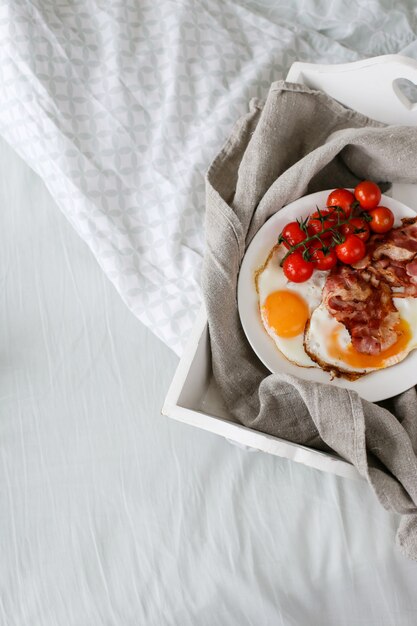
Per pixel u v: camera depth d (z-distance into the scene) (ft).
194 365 2.81
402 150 2.94
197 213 3.60
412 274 2.88
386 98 3.10
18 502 3.49
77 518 3.46
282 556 3.34
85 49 3.76
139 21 3.81
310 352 2.87
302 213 2.97
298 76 3.10
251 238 2.96
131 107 3.70
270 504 3.40
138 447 3.51
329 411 2.56
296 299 2.89
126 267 3.55
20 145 3.70
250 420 2.93
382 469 2.78
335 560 3.32
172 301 3.51
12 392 3.59
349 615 3.29
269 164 2.96
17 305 3.67
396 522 3.34
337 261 2.93
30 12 3.71
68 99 3.68
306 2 3.80
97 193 3.62
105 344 3.61
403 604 3.28
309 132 3.15
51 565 3.43
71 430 3.54
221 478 3.45
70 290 3.67
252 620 3.31
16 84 3.67
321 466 2.61
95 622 3.36
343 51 3.75
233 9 3.82
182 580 3.36
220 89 3.71
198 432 3.50
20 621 3.38
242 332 2.97
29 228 3.74
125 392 3.56
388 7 3.74
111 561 3.41
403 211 2.98
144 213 3.62
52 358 3.61
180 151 3.67
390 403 2.96
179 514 3.43
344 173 3.18
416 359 2.87
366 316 2.85
